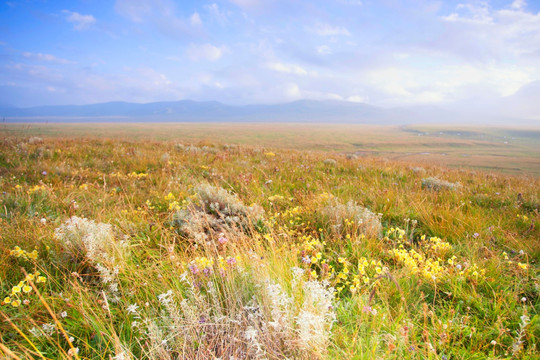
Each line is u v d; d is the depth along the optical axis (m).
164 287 2.86
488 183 9.21
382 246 4.05
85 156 10.07
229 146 16.42
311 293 2.35
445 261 3.84
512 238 4.35
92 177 7.61
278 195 6.27
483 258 3.80
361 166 10.58
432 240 4.23
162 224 4.54
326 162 11.28
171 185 6.82
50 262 3.29
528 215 5.88
